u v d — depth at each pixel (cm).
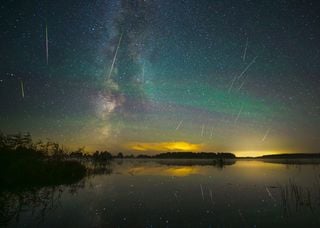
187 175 2448
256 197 1312
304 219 926
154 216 965
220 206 1124
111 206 1117
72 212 1015
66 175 2198
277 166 4012
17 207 1095
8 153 1798
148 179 2103
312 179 2011
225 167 3872
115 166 4125
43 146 2147
